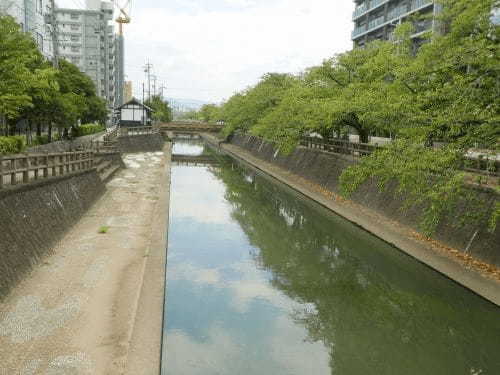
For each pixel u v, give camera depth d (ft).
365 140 86.07
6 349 26.50
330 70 84.99
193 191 105.19
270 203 94.17
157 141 191.62
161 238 52.24
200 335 35.73
